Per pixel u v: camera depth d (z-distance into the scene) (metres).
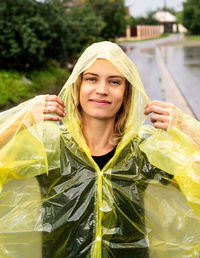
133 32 51.22
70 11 12.79
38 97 1.45
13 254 1.41
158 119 1.45
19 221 1.41
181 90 8.41
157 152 1.46
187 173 1.41
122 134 1.52
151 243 1.44
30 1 10.30
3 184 1.43
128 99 1.55
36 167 1.42
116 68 1.42
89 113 1.46
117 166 1.46
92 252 1.38
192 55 20.77
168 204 1.47
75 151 1.46
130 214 1.43
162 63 15.86
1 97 6.05
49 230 1.40
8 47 10.04
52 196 1.42
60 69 11.56
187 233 1.47
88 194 1.42
